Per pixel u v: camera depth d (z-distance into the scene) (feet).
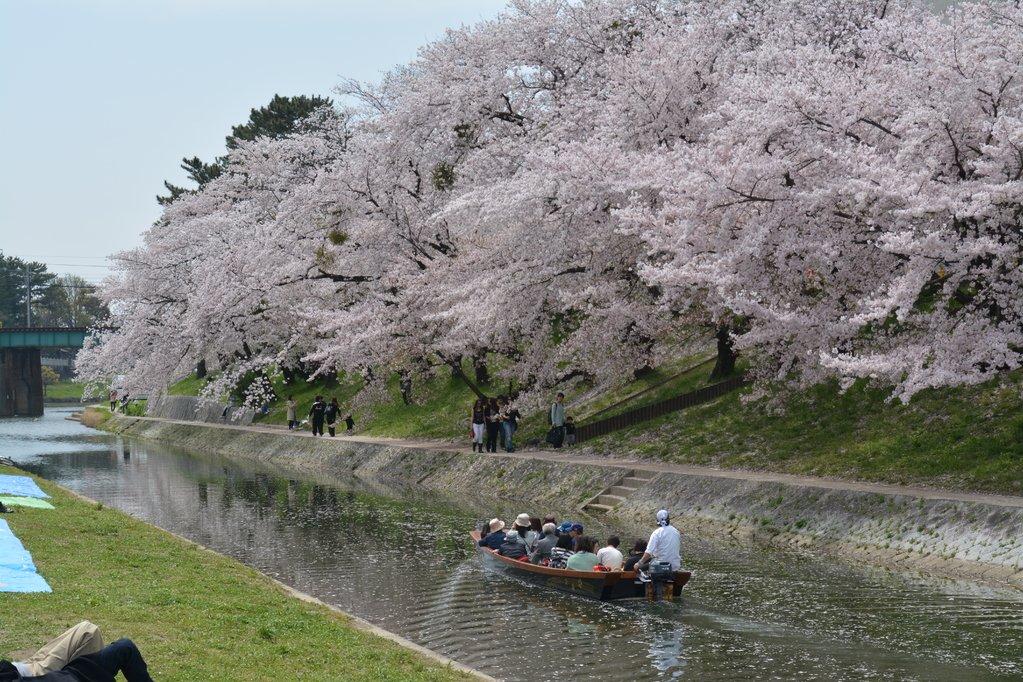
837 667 50.75
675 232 87.40
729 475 94.32
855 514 79.66
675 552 66.54
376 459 148.87
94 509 82.48
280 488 130.93
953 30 80.28
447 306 133.80
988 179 75.92
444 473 130.41
